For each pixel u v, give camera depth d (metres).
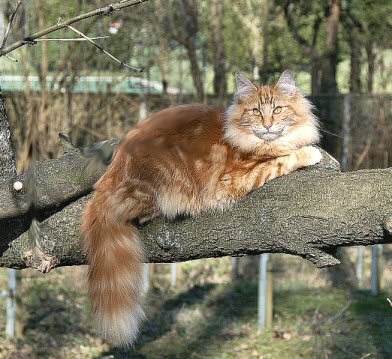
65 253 3.94
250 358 7.82
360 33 15.21
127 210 3.86
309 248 3.44
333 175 3.44
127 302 3.79
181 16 13.02
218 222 3.70
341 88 16.88
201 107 4.39
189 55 13.29
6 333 8.20
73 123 11.80
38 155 11.38
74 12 11.21
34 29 11.46
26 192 3.94
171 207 3.85
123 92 12.20
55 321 8.70
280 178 3.61
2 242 4.12
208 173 4.06
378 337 8.40
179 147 4.05
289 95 4.52
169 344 8.23
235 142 4.22
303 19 15.34
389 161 12.77
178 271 10.99
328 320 8.42
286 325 8.92
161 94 12.43
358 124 12.74
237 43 14.63
